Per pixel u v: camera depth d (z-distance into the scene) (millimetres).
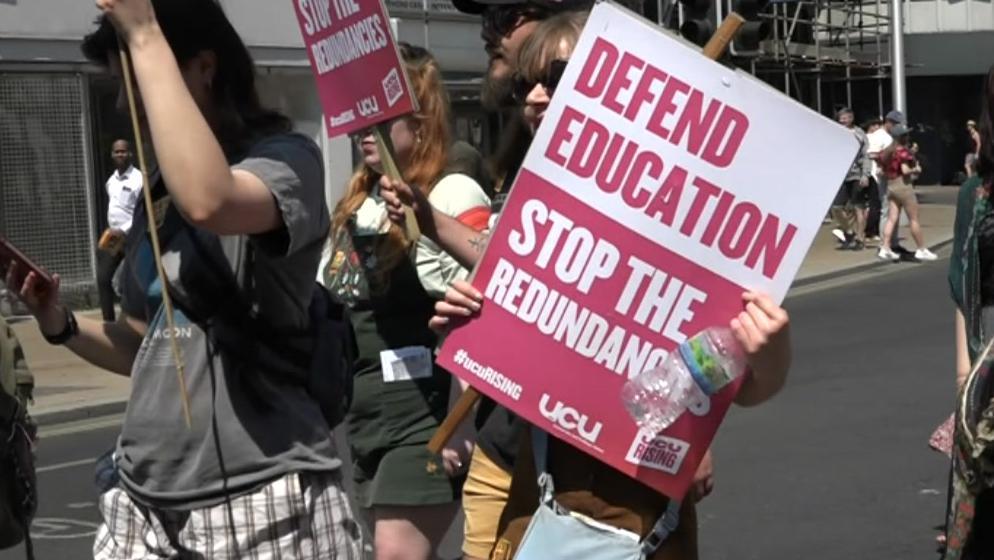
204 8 3213
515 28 4352
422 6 22500
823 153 3023
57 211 18078
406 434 4625
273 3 20188
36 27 17719
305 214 3105
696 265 3072
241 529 3223
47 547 7570
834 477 8352
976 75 44375
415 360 4617
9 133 17578
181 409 3234
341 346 3402
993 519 3936
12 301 3965
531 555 3215
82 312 18062
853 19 35594
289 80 20500
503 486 3967
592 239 3109
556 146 3115
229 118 3223
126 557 3346
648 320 3098
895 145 22781
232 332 3211
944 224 29625
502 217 3145
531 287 3141
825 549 6961
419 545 4691
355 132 3971
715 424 3086
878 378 11797
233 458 3217
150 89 2885
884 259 22672
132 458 3295
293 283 3225
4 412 4398
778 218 3045
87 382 13258
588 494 3221
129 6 2900
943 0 43562
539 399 3141
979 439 3791
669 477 3102
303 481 3260
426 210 3916
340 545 3330
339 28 3898
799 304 18062
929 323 15492
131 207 16062
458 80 23281
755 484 8250
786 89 31312
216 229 2951
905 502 7750
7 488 4414
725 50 3158
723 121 3049
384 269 4594
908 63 41844
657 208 3080
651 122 3076
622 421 3109
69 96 18141
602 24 3082
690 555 3273
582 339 3119
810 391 11250
